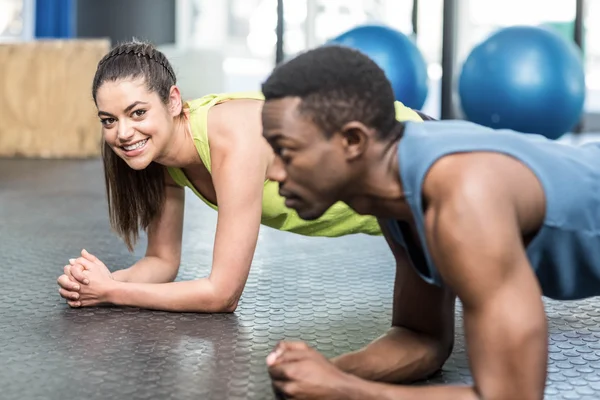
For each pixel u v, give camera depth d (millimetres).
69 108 5660
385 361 1315
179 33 8484
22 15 8109
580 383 1374
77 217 3168
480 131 1078
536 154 1055
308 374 1106
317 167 1026
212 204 1874
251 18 9695
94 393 1313
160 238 1944
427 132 1059
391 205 1084
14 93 5668
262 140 1687
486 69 4996
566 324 1724
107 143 1777
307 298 1920
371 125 1027
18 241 2648
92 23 8227
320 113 1006
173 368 1429
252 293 1955
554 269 1141
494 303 973
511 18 8211
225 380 1373
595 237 1102
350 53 1037
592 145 1192
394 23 8883
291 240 2682
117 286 1761
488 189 979
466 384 1361
